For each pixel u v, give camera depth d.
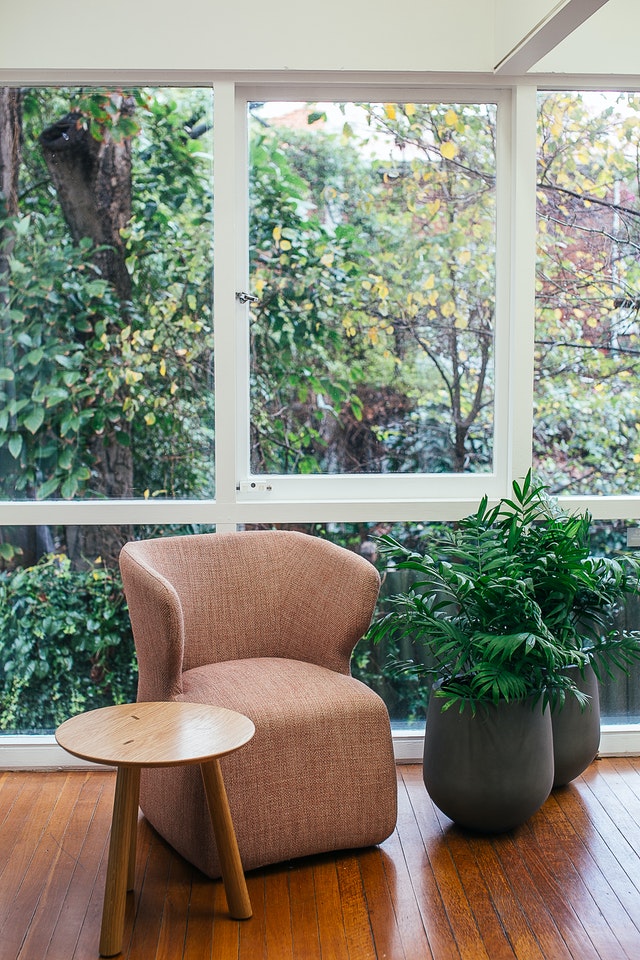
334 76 3.25
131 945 2.24
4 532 3.34
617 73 3.28
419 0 3.20
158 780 2.73
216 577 3.04
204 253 3.31
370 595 2.84
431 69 3.22
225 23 3.16
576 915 2.37
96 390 3.32
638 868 2.61
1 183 3.27
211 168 3.30
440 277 3.41
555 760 3.06
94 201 3.29
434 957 2.19
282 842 2.57
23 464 3.32
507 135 3.38
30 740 3.33
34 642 3.36
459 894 2.47
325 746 2.61
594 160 3.43
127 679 3.37
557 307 3.45
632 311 3.48
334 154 3.36
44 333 3.31
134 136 3.28
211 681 2.75
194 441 3.35
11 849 2.72
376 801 2.68
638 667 3.50
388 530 3.42
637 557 3.10
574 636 3.02
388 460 3.44
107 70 3.18
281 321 3.38
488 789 2.70
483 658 2.70
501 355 3.44
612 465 3.50
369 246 3.39
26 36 3.13
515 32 2.99
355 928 2.31
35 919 2.36
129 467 3.34
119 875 2.19
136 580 2.67
